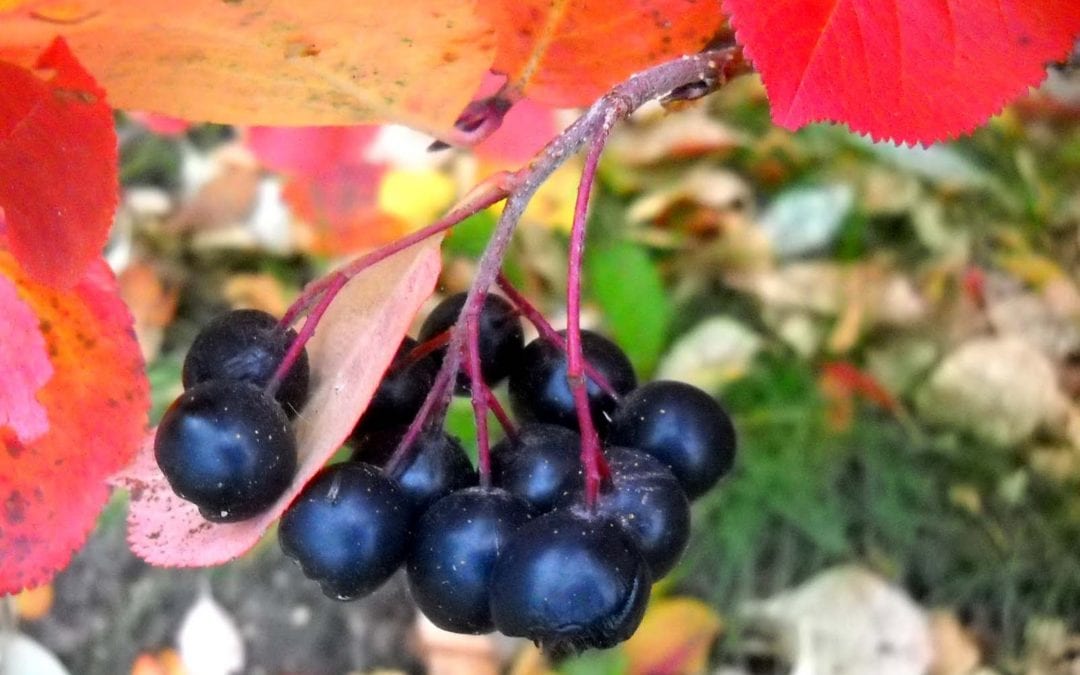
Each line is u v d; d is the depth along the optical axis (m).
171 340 0.30
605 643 0.08
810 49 0.08
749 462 0.26
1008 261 0.30
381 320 0.09
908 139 0.08
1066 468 0.27
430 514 0.09
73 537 0.10
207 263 0.31
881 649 0.25
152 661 0.27
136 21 0.08
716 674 0.24
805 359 0.28
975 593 0.25
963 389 0.28
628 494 0.09
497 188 0.09
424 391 0.10
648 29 0.10
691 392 0.10
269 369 0.09
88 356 0.10
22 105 0.09
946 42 0.08
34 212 0.09
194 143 0.33
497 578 0.08
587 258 0.25
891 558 0.26
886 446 0.27
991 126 0.32
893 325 0.29
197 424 0.09
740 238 0.30
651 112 0.32
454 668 0.26
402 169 0.25
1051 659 0.25
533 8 0.10
